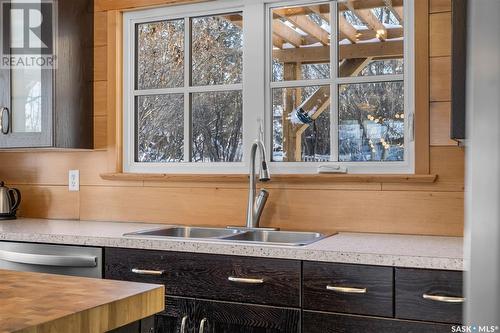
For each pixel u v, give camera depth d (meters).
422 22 2.19
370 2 2.36
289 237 2.29
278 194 2.42
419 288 1.59
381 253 1.65
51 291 1.10
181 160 2.69
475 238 0.43
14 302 1.00
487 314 0.42
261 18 2.52
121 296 1.05
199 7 2.64
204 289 1.90
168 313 1.95
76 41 2.75
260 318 1.80
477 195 0.42
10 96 2.71
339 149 2.39
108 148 2.79
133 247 2.03
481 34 0.42
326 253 1.71
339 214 2.31
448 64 2.15
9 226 2.51
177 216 2.62
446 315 1.56
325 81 2.41
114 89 2.79
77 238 2.14
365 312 1.66
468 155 0.44
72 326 0.92
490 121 0.42
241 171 2.54
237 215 2.50
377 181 2.23
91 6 2.84
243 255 1.84
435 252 1.67
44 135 2.63
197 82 2.67
